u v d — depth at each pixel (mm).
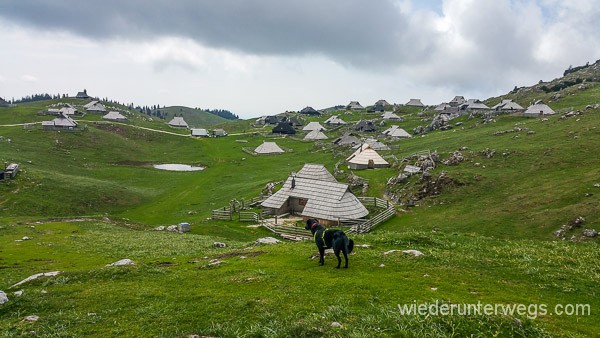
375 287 16922
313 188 68438
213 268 22625
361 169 98125
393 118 199750
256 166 125875
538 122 103062
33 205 75500
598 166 64250
